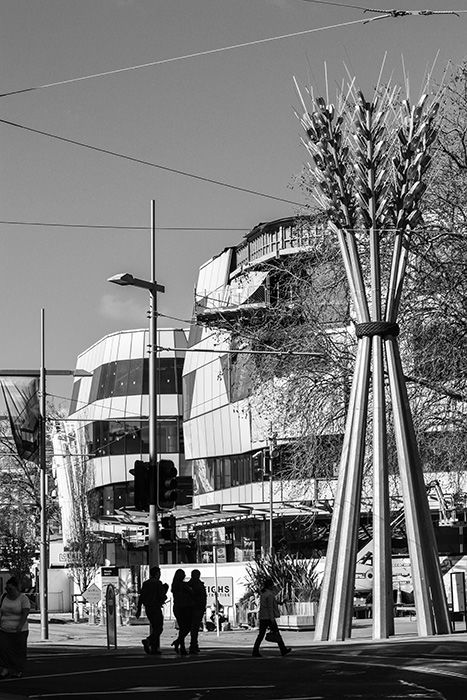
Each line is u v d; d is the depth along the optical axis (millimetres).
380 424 28812
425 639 26781
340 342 36562
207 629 42781
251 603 43875
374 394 28891
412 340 33625
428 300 33000
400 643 25953
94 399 96125
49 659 26719
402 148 28812
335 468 37406
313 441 36438
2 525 86375
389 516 28672
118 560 87125
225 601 42344
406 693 15602
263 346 37656
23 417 45250
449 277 32625
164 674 20859
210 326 39750
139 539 71750
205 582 42969
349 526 28719
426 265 33094
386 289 32156
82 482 84312
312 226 36688
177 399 93250
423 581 28312
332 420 36094
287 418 36844
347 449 29047
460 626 34156
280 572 41125
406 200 28844
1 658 20875
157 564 33281
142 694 16969
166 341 94312
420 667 19953
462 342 32875
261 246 70000
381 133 28938
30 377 45688
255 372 37812
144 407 93125
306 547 56969
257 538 69625
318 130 29391
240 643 33438
